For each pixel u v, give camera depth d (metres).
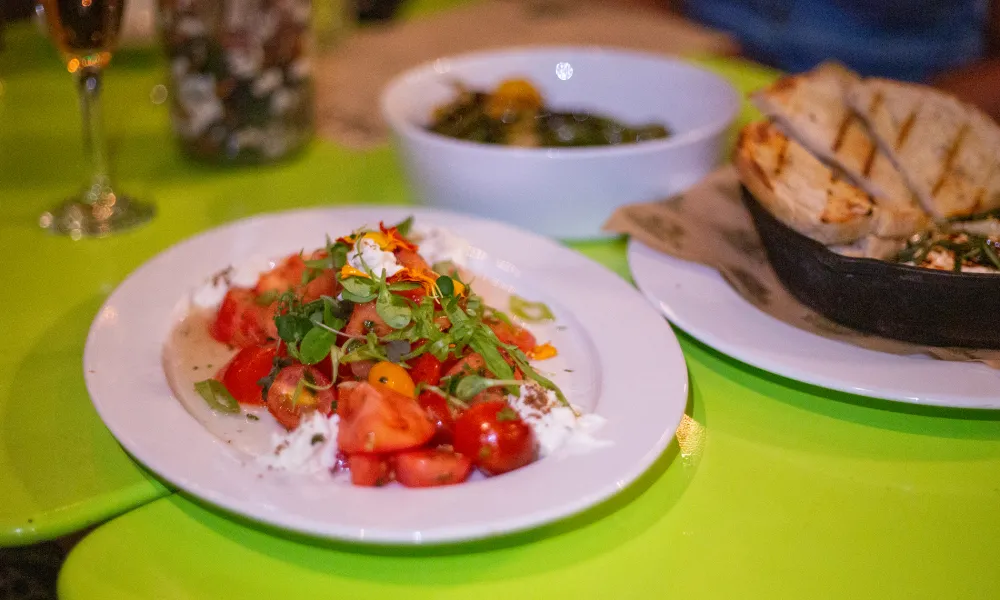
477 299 1.10
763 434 1.04
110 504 0.88
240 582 0.81
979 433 1.05
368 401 0.85
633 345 1.08
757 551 0.86
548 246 1.33
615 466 0.85
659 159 1.41
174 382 1.02
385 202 1.62
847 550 0.86
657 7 3.36
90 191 1.58
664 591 0.81
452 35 2.49
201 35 1.60
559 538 0.87
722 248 1.31
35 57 2.37
